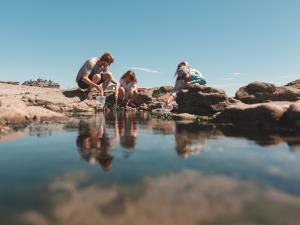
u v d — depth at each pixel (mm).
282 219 1554
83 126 5355
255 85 9164
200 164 2568
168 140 3828
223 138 4023
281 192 1917
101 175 2232
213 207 1686
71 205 1693
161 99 14422
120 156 2869
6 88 19188
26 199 1779
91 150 3156
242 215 1593
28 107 6645
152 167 2465
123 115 8586
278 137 4145
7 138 3902
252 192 1911
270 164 2584
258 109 5723
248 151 3133
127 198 1794
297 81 11719
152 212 1616
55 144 3490
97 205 1696
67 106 10102
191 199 1784
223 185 2033
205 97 8844
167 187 1982
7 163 2592
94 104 10867
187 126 5613
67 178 2162
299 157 2854
